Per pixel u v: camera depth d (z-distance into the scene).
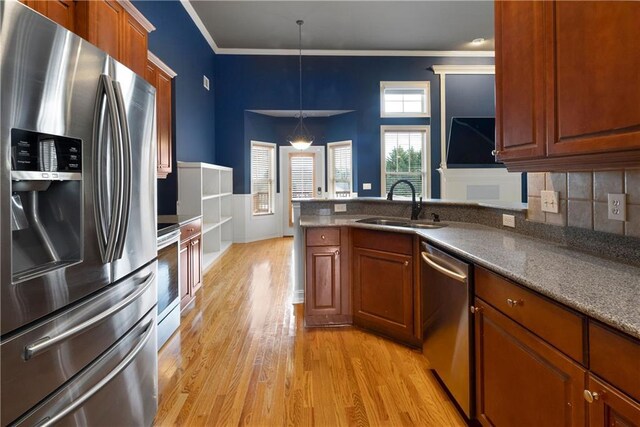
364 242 2.74
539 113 1.38
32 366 0.96
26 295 0.94
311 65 6.84
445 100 6.91
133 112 1.48
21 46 0.92
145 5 3.72
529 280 1.15
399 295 2.52
